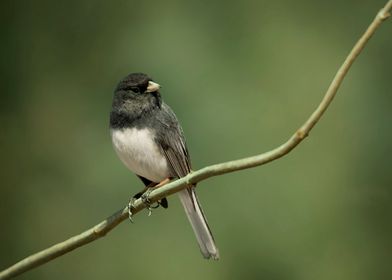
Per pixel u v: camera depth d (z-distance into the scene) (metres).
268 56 11.88
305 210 10.73
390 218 10.86
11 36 12.28
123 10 12.44
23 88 12.12
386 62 12.13
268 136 11.06
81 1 12.59
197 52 11.73
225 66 11.65
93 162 11.62
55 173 11.74
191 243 10.97
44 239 11.51
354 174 11.11
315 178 10.96
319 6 12.48
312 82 11.70
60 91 12.19
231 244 10.65
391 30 12.39
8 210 11.71
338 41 12.25
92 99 12.07
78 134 11.91
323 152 11.20
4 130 11.98
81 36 12.43
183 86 11.37
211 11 12.22
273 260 10.59
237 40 12.00
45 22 12.48
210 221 10.71
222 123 11.05
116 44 12.23
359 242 10.70
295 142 5.20
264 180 10.86
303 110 11.38
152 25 12.16
